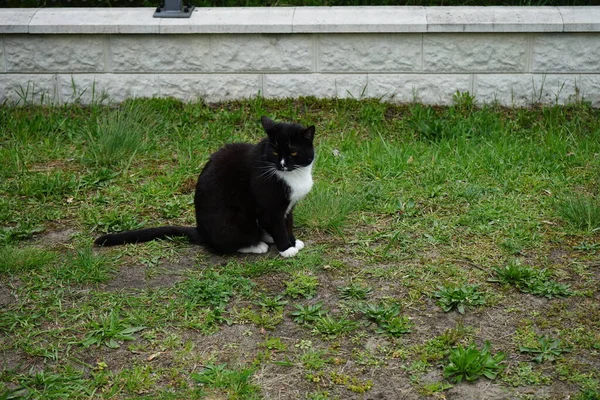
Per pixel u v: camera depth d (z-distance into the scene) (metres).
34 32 5.09
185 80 5.17
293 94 5.17
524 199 4.44
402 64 5.10
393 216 4.37
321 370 3.68
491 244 4.19
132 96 5.19
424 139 4.90
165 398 3.59
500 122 4.97
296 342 3.78
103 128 4.85
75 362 3.72
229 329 3.83
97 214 4.41
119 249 4.20
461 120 4.96
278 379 3.66
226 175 4.11
